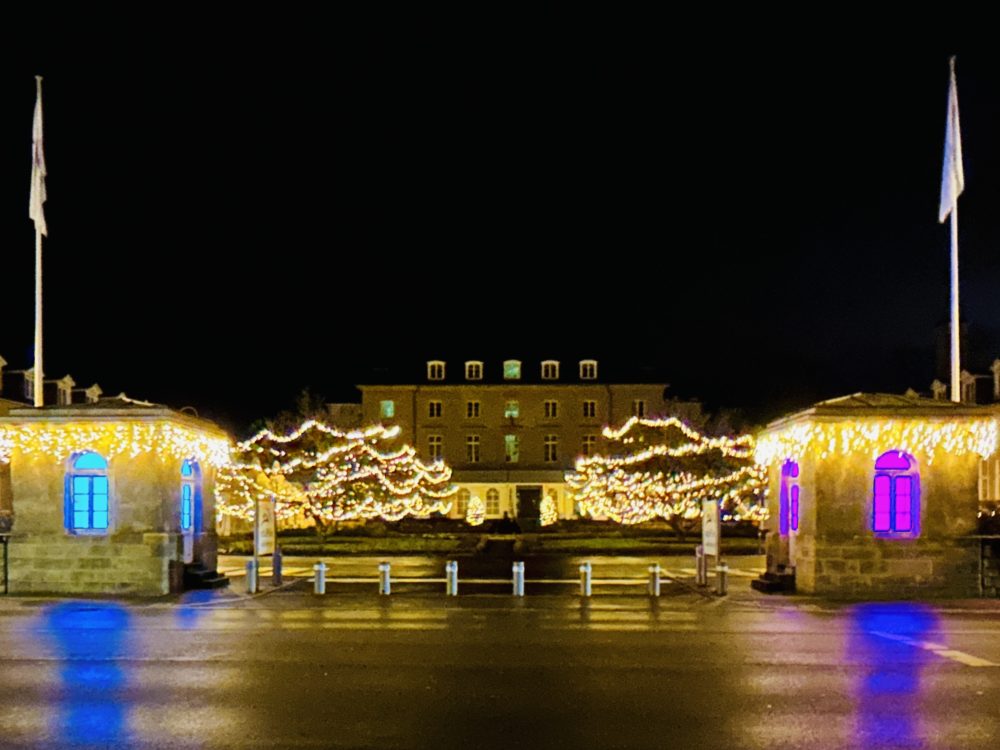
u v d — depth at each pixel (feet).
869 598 74.49
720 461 154.10
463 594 78.23
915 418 75.77
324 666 45.39
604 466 157.28
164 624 60.59
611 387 235.81
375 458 155.22
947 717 35.63
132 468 77.56
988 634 56.34
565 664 46.01
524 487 236.02
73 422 77.71
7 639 54.08
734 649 50.57
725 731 33.47
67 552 77.46
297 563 114.83
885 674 43.62
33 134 93.15
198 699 38.27
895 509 76.33
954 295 88.33
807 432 76.48
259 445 151.33
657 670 44.50
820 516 75.77
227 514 152.76
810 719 35.22
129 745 31.78
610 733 33.17
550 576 94.99
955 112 90.33
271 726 34.06
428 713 35.96
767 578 80.79
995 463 142.82
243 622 61.52
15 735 33.01
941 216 91.20
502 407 237.66
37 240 92.07
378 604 71.51
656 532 168.14
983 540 75.66
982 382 172.76
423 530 186.70
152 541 77.05
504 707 36.91
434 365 240.53
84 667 45.21
